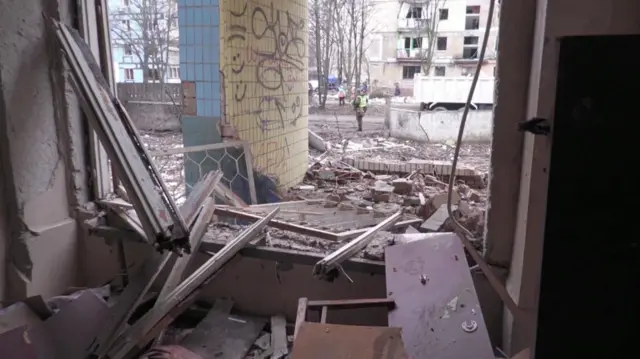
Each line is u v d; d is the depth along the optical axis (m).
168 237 1.91
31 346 1.70
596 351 0.74
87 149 2.62
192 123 3.42
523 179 1.82
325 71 12.79
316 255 2.32
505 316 2.02
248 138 3.63
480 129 8.37
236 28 3.36
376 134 9.11
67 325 2.05
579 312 0.73
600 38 0.64
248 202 3.49
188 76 3.37
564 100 0.67
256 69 3.71
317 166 5.27
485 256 2.04
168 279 2.28
